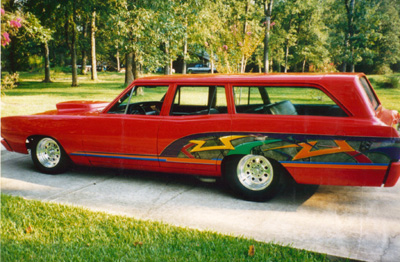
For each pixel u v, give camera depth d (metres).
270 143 3.88
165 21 17.27
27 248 3.02
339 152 3.62
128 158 4.67
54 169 5.27
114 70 70.88
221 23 25.61
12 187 4.73
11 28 12.62
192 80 4.36
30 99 16.55
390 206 3.94
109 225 3.43
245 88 4.11
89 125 4.82
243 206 3.99
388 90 19.00
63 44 45.94
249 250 2.87
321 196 4.29
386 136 3.47
